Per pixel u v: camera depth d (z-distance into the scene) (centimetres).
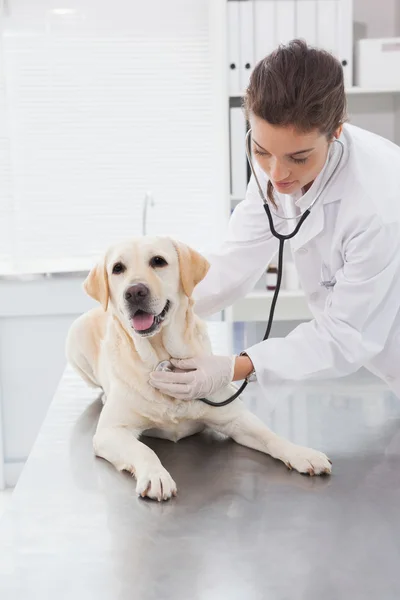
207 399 134
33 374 316
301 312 321
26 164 332
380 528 102
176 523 104
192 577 89
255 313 322
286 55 117
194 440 140
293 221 150
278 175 125
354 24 325
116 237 342
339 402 160
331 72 117
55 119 331
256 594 85
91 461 128
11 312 308
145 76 333
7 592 86
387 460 127
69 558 94
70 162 334
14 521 105
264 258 174
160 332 136
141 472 117
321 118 117
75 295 309
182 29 331
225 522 104
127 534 101
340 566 92
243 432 136
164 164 339
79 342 161
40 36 325
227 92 293
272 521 104
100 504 111
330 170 137
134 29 329
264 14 289
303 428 143
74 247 340
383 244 133
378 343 141
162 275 133
